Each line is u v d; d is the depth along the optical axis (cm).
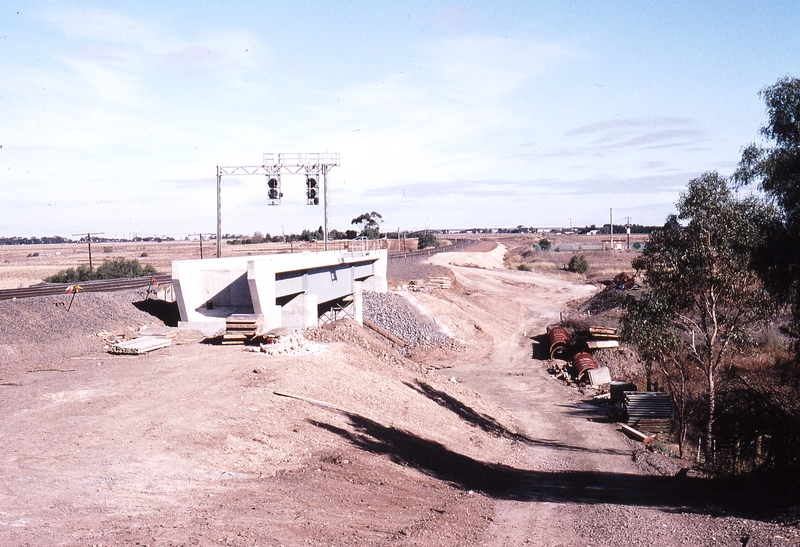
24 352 2594
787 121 1953
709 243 2492
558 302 7975
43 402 1859
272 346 2830
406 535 1053
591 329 4922
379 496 1329
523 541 1153
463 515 1317
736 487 1745
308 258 4200
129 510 1008
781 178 1959
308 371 2461
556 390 4125
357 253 5509
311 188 4275
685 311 2788
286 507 1108
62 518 945
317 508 1136
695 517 1332
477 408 3167
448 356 5131
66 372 2344
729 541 1104
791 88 1966
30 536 849
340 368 2683
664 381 3844
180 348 2988
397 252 13525
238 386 2139
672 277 2588
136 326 3419
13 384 2108
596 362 4603
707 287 2566
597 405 3731
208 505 1069
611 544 1132
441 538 1087
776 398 2005
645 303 2708
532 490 1797
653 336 2706
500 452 2466
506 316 6869
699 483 1905
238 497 1140
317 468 1455
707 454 2411
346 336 3606
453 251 13750
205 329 3484
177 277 3450
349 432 1873
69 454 1346
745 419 1994
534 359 5106
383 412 2319
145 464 1305
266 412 1853
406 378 3056
